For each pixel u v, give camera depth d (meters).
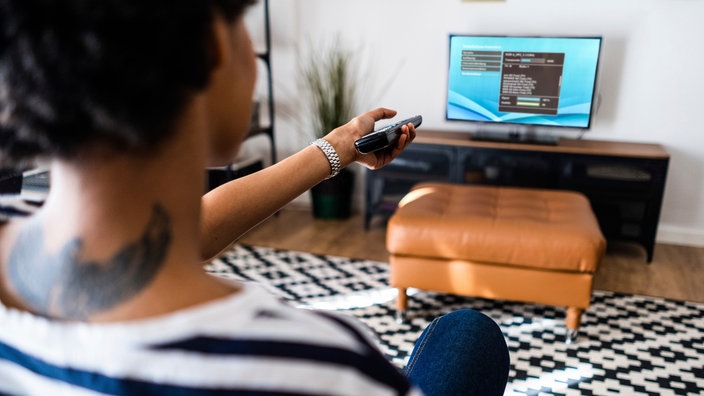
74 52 0.28
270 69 3.68
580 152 3.08
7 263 0.34
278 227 3.54
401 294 2.38
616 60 3.28
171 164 0.31
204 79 0.31
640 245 3.33
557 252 2.13
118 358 0.29
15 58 0.28
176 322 0.29
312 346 0.30
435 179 3.39
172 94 0.30
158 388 0.29
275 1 3.70
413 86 3.63
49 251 0.32
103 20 0.27
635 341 2.29
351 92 3.73
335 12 3.64
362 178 3.83
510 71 3.25
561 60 3.15
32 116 0.29
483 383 0.81
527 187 3.25
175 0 0.29
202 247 0.62
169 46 0.29
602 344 2.27
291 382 0.29
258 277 2.83
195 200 0.34
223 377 0.29
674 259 3.14
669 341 2.29
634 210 3.23
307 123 3.87
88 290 0.31
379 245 3.27
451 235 2.22
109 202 0.31
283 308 0.32
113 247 0.31
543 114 3.27
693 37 3.15
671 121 3.29
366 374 0.31
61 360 0.30
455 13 3.45
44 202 0.42
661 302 2.62
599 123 3.38
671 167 3.34
